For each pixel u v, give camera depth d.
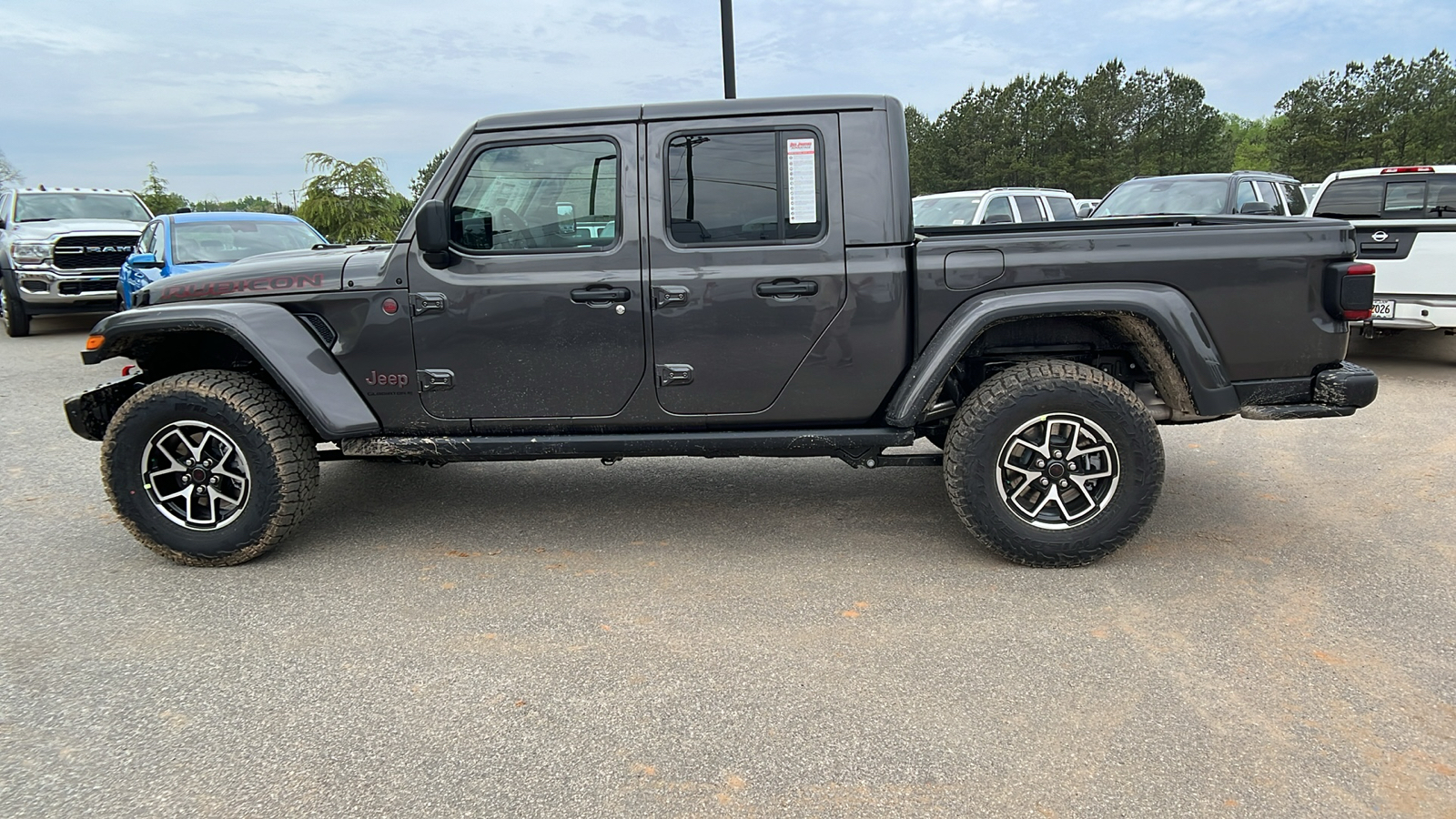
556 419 3.70
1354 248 3.44
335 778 2.34
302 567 3.77
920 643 3.00
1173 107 56.69
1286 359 3.50
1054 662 2.86
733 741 2.48
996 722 2.54
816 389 3.61
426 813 2.20
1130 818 2.13
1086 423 3.45
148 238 9.62
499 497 4.70
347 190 13.34
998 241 3.47
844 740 2.47
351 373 3.67
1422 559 3.65
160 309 3.61
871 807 2.19
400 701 2.71
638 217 3.52
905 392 3.50
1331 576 3.49
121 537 4.18
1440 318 6.96
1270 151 57.44
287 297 3.65
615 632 3.14
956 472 3.51
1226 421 6.14
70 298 11.45
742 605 3.34
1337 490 4.57
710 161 3.51
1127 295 3.38
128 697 2.75
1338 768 2.30
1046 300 3.39
